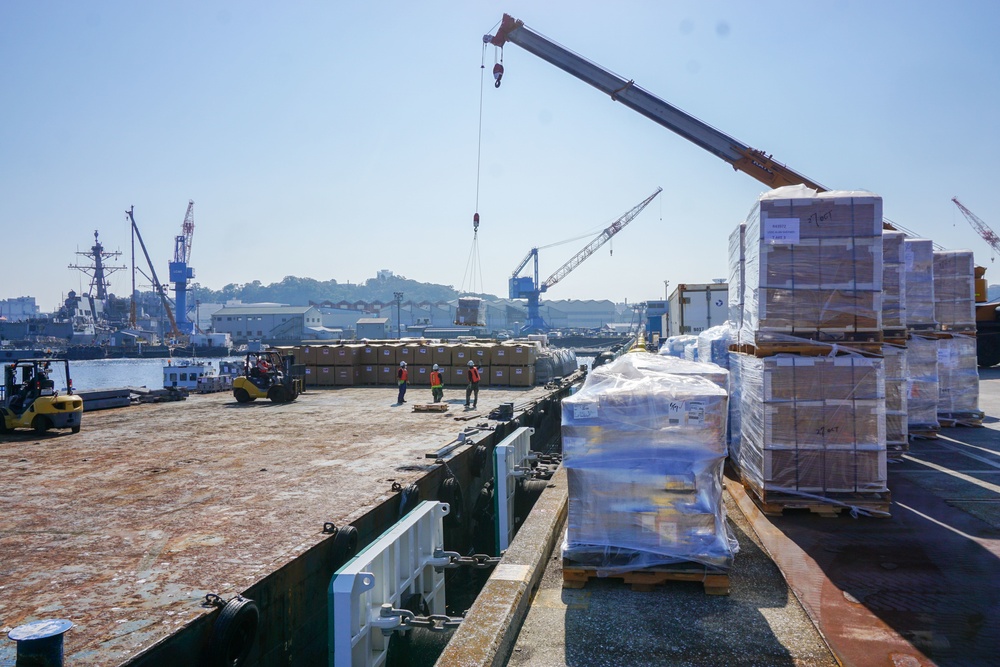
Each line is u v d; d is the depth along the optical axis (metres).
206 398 22.84
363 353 26.92
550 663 4.89
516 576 6.02
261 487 9.30
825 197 8.04
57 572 6.08
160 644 4.68
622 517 6.20
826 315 8.01
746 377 8.88
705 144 24.55
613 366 7.68
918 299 13.03
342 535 7.17
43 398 13.82
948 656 4.72
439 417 16.89
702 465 6.10
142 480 9.76
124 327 169.50
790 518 7.93
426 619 6.48
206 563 6.29
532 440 18.95
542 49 25.11
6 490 9.17
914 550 6.81
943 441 12.65
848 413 7.84
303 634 6.57
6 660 4.37
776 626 5.34
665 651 5.00
